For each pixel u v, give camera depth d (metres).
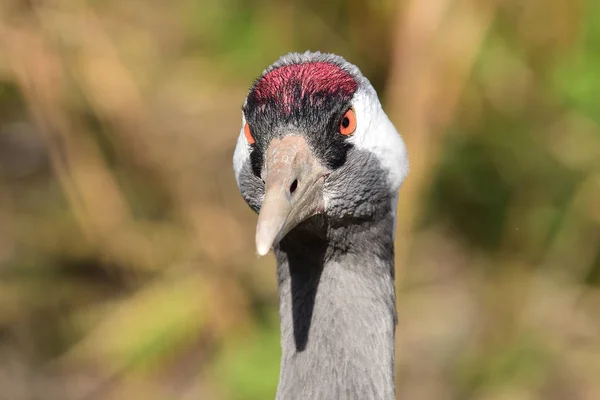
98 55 11.30
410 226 10.97
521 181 11.71
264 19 10.99
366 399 5.62
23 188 12.69
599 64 10.65
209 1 10.99
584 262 11.60
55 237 12.00
